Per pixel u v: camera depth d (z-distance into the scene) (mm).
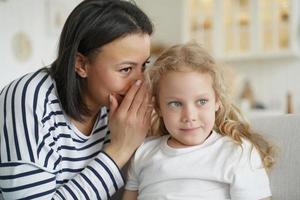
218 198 991
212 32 3723
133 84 982
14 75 2717
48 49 3018
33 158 910
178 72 1021
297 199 1019
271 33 3471
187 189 998
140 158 1094
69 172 1014
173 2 4137
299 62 3557
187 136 1021
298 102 3547
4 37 2631
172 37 4137
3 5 2623
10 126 917
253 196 965
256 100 3707
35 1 2895
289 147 1062
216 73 1057
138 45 935
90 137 1053
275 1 3439
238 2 3607
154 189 1034
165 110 1037
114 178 979
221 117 1096
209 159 1012
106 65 938
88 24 935
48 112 960
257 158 1015
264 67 3713
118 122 991
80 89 986
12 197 922
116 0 969
